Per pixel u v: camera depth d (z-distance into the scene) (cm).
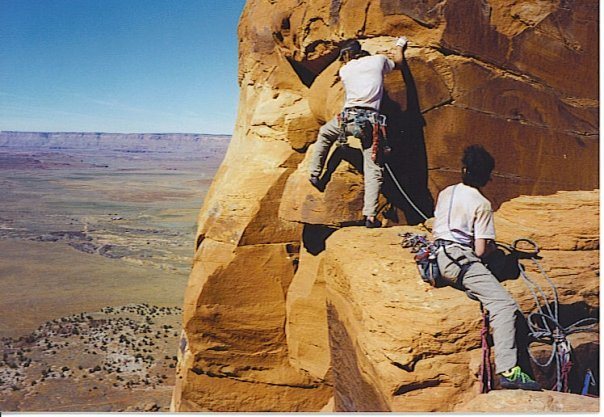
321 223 546
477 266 382
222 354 706
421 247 426
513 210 525
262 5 759
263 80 748
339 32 564
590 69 566
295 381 686
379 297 399
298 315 647
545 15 546
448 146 539
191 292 714
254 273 688
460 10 523
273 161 695
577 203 520
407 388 363
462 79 534
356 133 480
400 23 532
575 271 452
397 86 525
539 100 556
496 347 363
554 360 400
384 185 538
